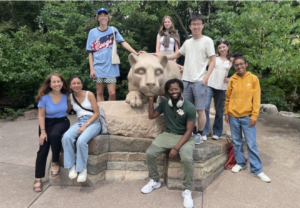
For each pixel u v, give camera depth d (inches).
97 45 130.9
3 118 247.0
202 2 350.3
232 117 111.7
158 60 102.7
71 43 273.3
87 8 345.4
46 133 98.8
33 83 250.4
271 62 167.5
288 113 257.4
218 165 110.8
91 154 97.4
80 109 99.5
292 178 110.0
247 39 201.3
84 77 265.1
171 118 96.3
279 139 163.6
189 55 107.3
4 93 268.1
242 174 112.2
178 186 97.2
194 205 88.0
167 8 318.7
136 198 91.2
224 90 126.7
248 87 105.9
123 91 311.1
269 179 105.3
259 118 228.2
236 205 88.6
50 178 100.7
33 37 289.4
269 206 88.6
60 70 247.4
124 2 276.1
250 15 194.7
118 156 104.6
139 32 345.4
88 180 98.5
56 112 98.7
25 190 97.0
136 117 106.9
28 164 124.0
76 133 94.3
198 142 106.5
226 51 128.4
